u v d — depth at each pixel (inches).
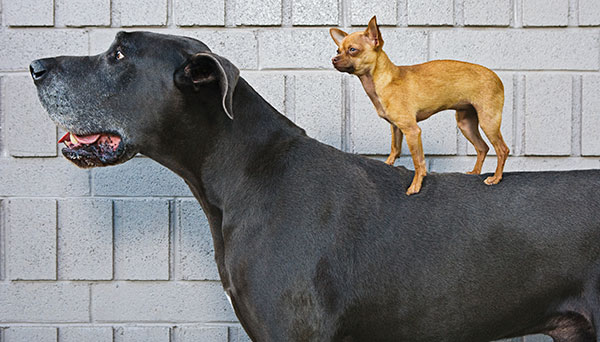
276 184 64.3
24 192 108.3
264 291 60.8
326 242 61.4
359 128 107.3
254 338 65.1
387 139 107.3
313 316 60.6
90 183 108.2
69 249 108.4
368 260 62.1
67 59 68.0
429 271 61.9
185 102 66.3
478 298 62.2
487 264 61.9
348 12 107.0
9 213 108.0
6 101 107.7
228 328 109.1
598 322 60.2
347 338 64.1
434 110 64.4
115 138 67.5
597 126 106.4
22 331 109.1
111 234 108.1
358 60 61.9
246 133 67.5
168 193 108.2
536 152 106.7
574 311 62.5
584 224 61.7
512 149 107.0
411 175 68.2
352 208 63.4
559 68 106.3
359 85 107.1
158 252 108.5
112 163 67.6
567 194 63.7
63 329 109.3
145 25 107.5
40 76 67.0
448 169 107.2
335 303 61.4
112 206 108.2
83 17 107.3
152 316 109.3
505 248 61.9
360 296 62.1
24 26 107.3
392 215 63.6
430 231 62.9
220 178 67.7
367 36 62.2
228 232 65.7
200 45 69.6
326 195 63.4
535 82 106.5
